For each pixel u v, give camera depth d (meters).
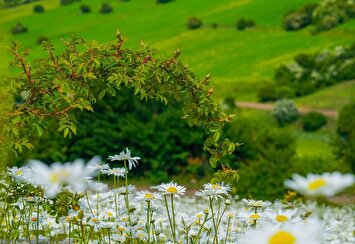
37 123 4.32
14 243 4.87
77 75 4.30
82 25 95.44
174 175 19.52
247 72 73.00
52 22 96.00
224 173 4.55
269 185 16.41
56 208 4.57
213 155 4.64
